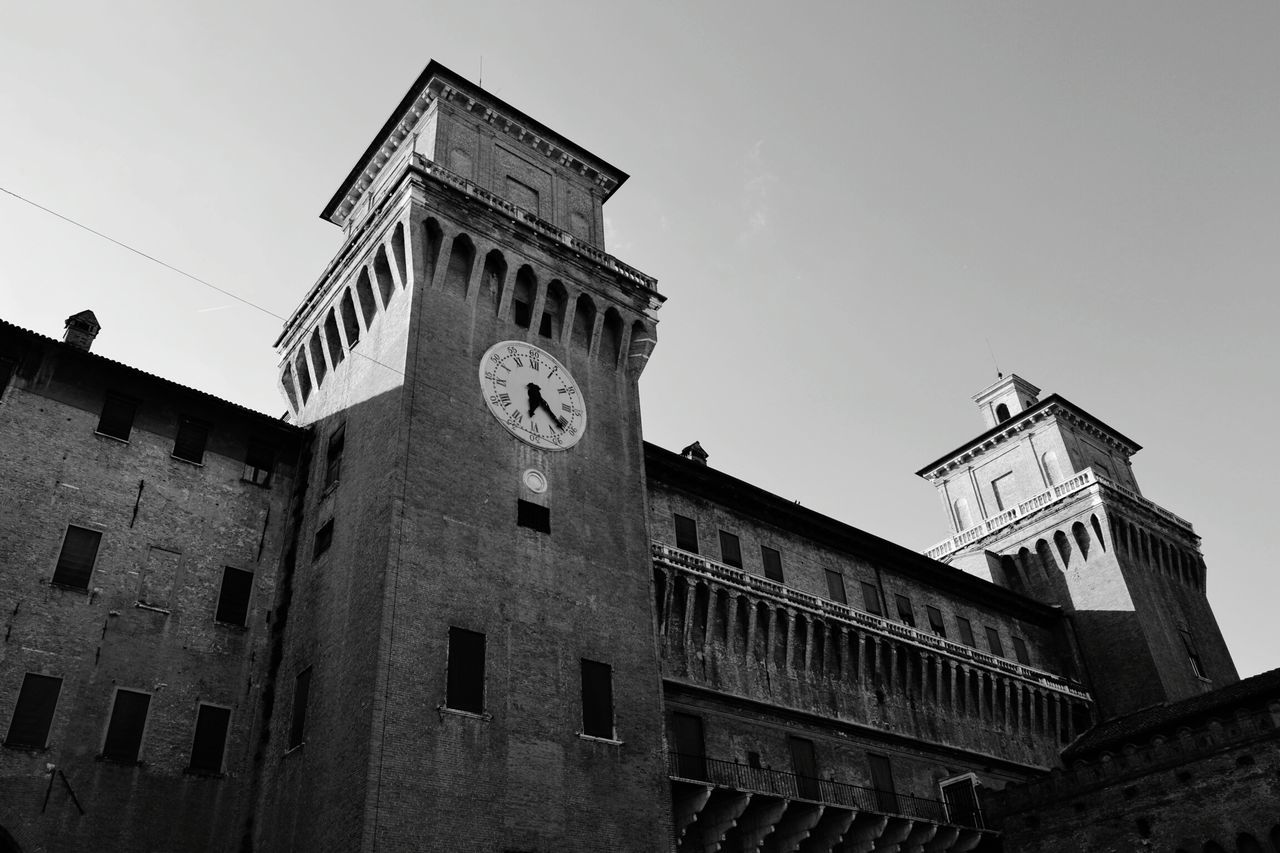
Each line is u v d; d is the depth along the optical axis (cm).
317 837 2945
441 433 3622
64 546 3316
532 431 3912
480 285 4100
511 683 3291
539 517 3731
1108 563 6406
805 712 4478
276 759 3338
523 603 3484
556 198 4812
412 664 3102
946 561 7225
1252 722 4303
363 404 3888
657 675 3709
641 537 4031
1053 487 6862
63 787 2981
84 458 3491
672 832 3412
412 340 3744
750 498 4966
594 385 4278
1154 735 5000
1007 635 6078
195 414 3875
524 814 3080
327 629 3406
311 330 4525
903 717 4938
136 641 3331
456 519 3475
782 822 4069
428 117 4616
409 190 4022
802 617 4691
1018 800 4909
